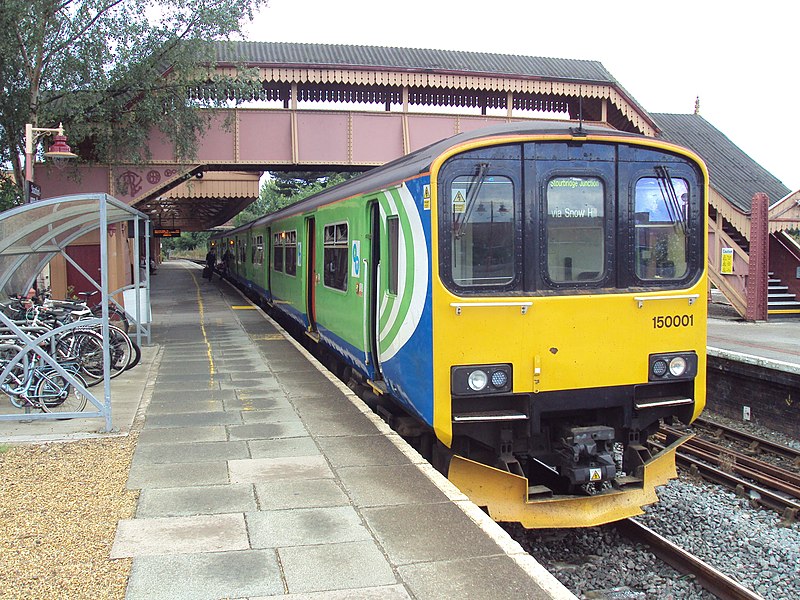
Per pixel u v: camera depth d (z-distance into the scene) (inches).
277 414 303.6
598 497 233.6
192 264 2571.4
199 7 537.3
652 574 229.9
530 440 243.4
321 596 146.6
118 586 150.3
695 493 309.1
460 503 199.6
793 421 393.1
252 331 591.5
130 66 533.0
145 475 223.3
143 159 608.1
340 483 216.2
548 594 147.8
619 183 239.3
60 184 600.7
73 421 292.5
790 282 743.1
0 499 201.9
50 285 564.1
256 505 197.8
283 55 681.0
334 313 386.0
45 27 479.2
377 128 679.1
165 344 514.9
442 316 223.1
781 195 772.0
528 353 228.4
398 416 310.3
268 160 663.8
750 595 205.0
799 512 280.4
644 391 247.3
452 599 145.5
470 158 226.7
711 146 886.4
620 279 239.6
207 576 155.2
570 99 789.2
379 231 303.0
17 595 146.2
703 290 247.8
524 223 230.4
